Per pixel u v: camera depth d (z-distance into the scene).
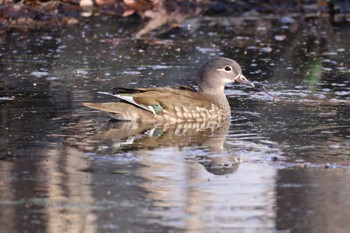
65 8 28.48
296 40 26.23
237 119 17.59
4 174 13.66
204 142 15.73
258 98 19.45
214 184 13.41
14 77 21.00
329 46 25.41
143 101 17.16
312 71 22.17
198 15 29.55
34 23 27.19
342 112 18.05
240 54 24.22
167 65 22.75
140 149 15.18
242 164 14.38
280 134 16.30
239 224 11.95
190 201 12.71
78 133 16.16
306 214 12.32
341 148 15.34
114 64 22.72
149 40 25.73
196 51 24.45
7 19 27.22
